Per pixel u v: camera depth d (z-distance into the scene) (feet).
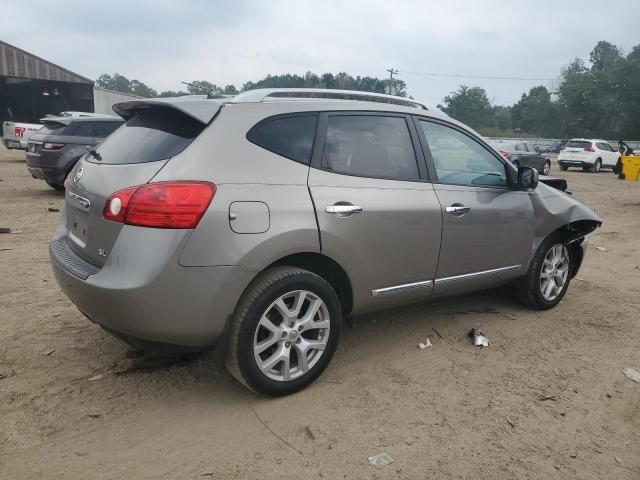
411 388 11.51
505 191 14.79
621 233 30.89
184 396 10.94
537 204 15.42
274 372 10.69
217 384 11.44
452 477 8.72
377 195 11.74
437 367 12.53
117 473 8.61
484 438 9.79
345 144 11.78
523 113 297.33
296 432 9.81
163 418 10.15
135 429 9.78
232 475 8.64
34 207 32.96
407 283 12.55
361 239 11.39
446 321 15.38
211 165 9.82
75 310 15.33
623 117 257.75
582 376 12.32
